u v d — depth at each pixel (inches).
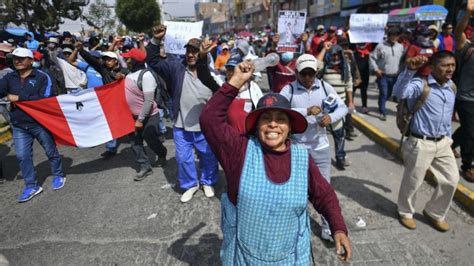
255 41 684.1
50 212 152.8
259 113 63.6
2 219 148.3
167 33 201.3
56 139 181.8
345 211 145.5
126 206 155.7
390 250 119.3
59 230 137.8
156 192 169.0
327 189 67.4
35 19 704.4
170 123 303.7
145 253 121.3
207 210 149.9
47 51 335.3
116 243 127.7
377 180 175.9
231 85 66.8
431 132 118.2
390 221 136.8
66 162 216.5
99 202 160.6
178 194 166.1
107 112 188.4
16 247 127.3
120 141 257.1
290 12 270.4
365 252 118.4
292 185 62.2
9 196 171.8
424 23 543.2
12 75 162.2
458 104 159.3
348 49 243.6
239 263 68.9
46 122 170.7
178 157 154.0
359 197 157.6
